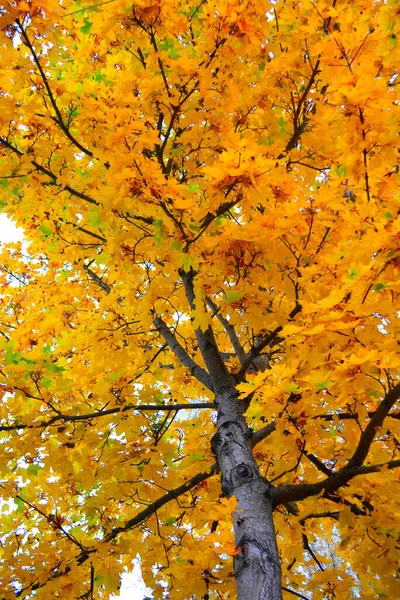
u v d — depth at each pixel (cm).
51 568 243
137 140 177
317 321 151
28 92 236
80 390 274
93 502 243
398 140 172
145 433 259
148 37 207
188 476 307
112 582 253
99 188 259
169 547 276
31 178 262
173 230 201
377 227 135
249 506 200
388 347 139
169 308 310
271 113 243
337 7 220
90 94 231
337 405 186
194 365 297
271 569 173
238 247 197
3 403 236
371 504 221
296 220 171
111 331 299
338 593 264
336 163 231
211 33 204
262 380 170
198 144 243
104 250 283
